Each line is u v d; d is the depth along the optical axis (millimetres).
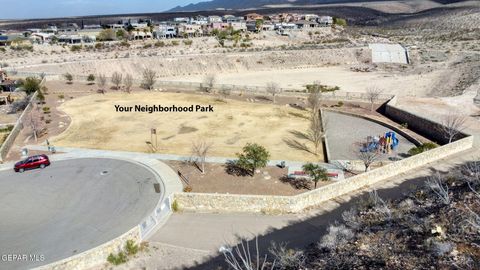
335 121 55938
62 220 28484
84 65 102062
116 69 104062
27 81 68812
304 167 33750
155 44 140875
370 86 88000
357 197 31578
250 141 47281
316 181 33125
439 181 26109
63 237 26203
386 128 52562
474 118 53781
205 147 44531
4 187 34188
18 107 61906
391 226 20391
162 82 80312
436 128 46750
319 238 24141
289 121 55812
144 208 30188
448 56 118188
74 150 43562
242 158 36250
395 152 43000
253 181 35031
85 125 53094
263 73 111812
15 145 45000
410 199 24953
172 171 37469
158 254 24219
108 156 41656
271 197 29375
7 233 26750
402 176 35594
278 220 28359
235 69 115938
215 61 116562
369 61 126375
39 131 50062
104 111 60000
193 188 33562
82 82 82188
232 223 28062
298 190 33125
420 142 44969
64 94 70938
